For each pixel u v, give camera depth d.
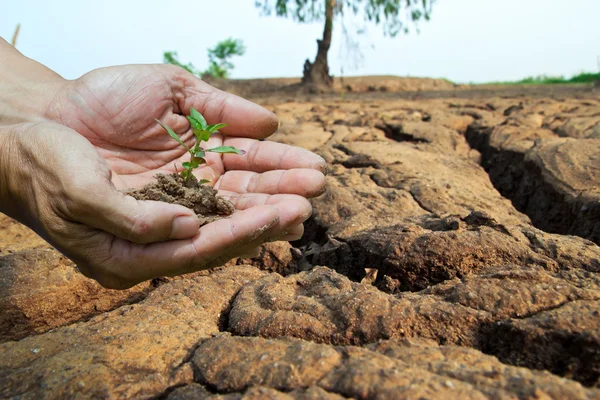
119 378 0.18
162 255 0.20
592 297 0.20
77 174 0.18
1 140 0.20
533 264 0.24
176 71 0.29
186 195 0.24
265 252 0.32
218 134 0.30
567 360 0.18
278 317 0.21
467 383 0.15
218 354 0.18
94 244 0.20
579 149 0.46
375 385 0.15
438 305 0.20
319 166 0.27
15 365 0.19
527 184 0.47
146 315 0.22
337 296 0.22
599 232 0.34
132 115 0.28
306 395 0.15
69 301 0.26
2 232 0.33
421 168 0.48
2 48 0.29
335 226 0.34
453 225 0.27
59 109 0.27
